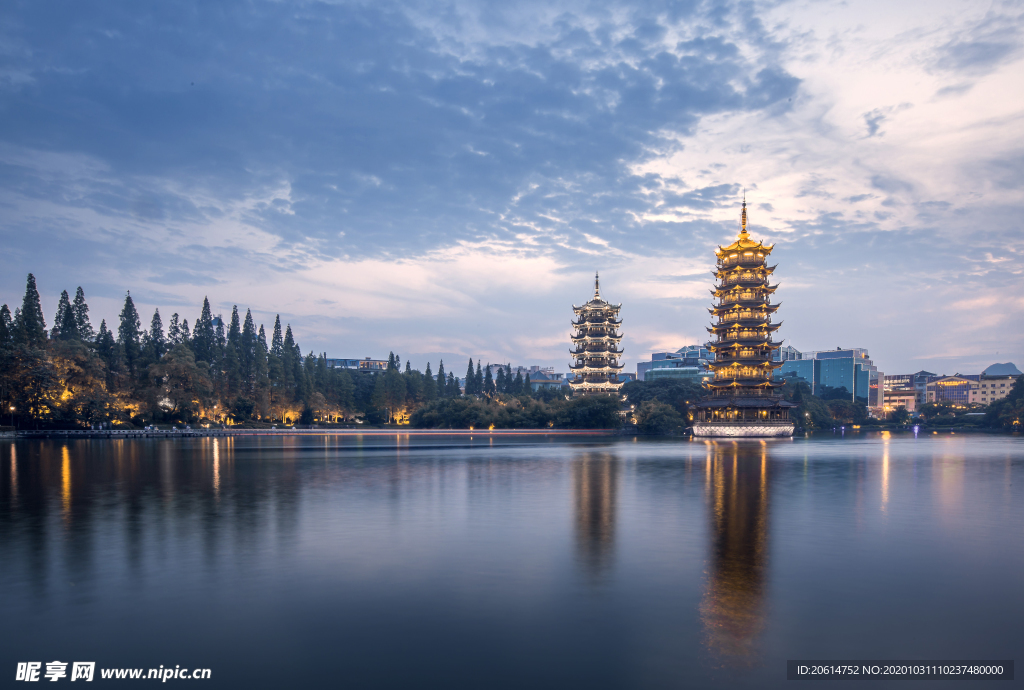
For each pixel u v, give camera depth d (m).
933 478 47.72
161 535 24.47
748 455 75.75
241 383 167.25
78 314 141.50
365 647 13.97
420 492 37.72
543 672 12.82
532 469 54.06
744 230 128.25
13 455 71.62
